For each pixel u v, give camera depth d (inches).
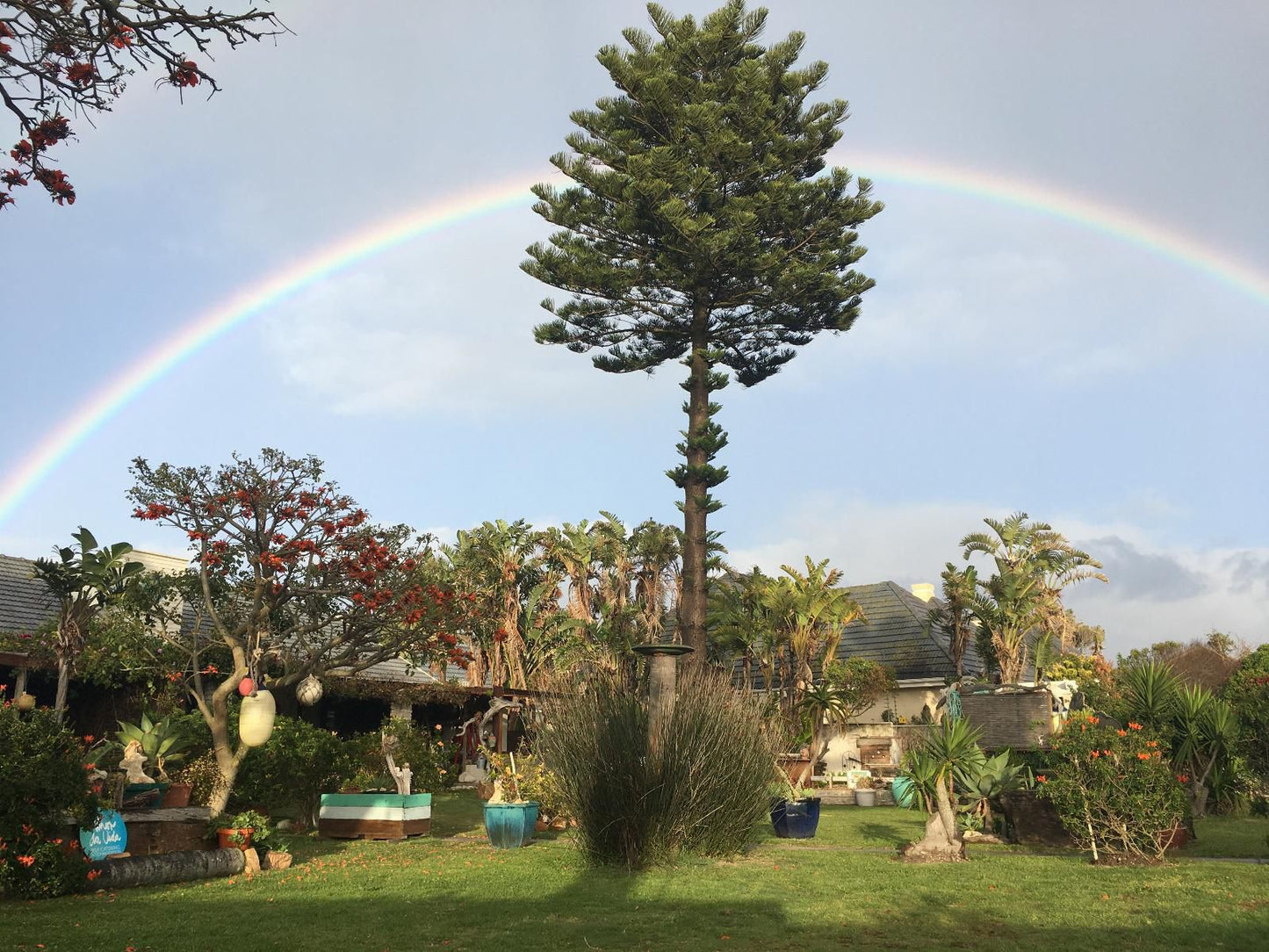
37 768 308.8
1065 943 245.8
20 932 250.8
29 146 216.4
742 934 262.8
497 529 1336.1
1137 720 617.3
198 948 237.5
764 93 904.9
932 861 404.2
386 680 881.5
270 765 491.5
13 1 206.4
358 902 310.2
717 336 1036.5
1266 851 427.8
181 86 218.5
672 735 406.9
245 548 470.3
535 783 535.2
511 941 251.3
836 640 1059.3
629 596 1348.4
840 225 963.3
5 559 760.3
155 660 520.1
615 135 920.3
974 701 751.1
